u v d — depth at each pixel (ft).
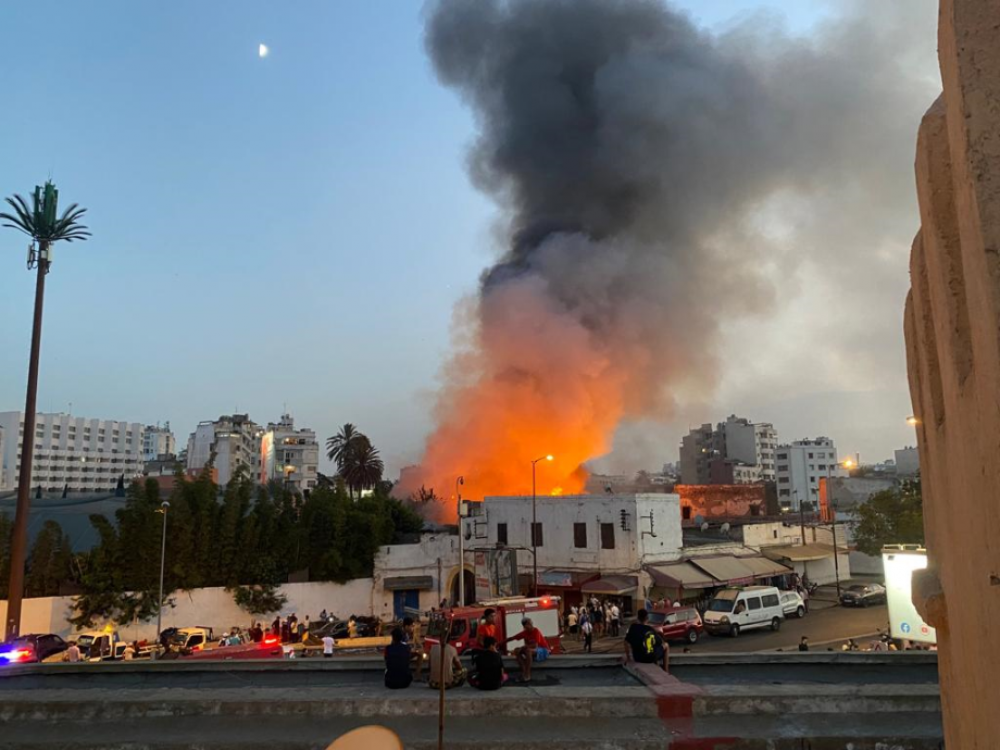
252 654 79.51
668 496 136.36
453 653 26.16
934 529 8.29
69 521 140.36
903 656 30.63
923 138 6.95
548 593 137.08
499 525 144.87
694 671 29.66
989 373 5.22
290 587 116.37
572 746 20.12
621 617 121.70
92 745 20.72
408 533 148.97
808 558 154.51
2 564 104.47
